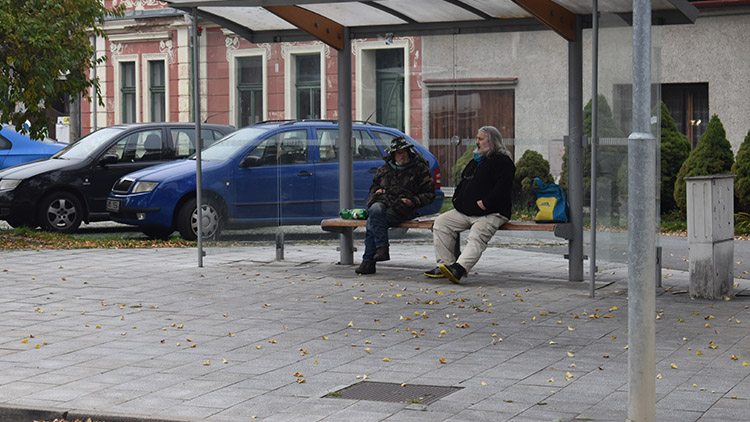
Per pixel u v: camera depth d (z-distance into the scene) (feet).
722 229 36.81
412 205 42.68
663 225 66.03
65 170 61.98
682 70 79.10
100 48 108.88
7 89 55.36
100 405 22.77
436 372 25.72
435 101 46.91
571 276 40.98
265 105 50.39
